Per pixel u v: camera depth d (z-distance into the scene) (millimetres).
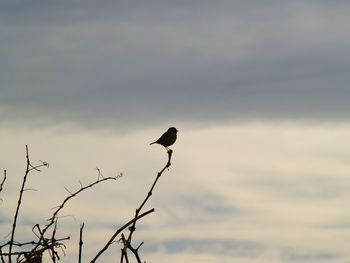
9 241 7723
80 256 7613
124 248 7598
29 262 7688
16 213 7867
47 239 7793
